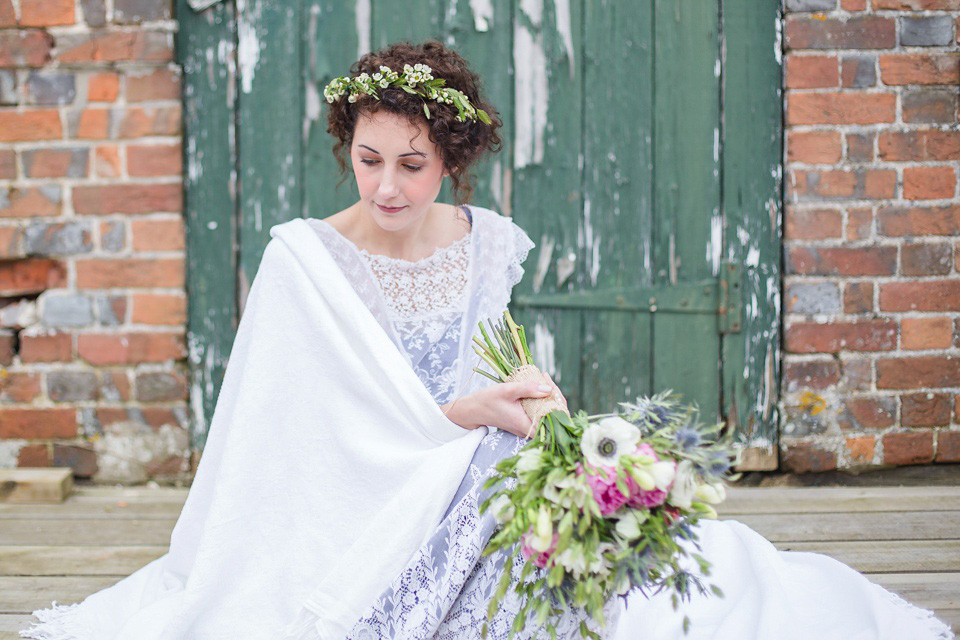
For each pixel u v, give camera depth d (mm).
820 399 3281
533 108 3256
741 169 3295
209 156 3215
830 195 3227
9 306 3240
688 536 1610
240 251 3250
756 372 3348
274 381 1968
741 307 3330
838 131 3209
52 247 3166
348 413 1957
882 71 3188
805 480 3328
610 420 1580
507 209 3289
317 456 1963
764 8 3232
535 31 3227
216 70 3189
